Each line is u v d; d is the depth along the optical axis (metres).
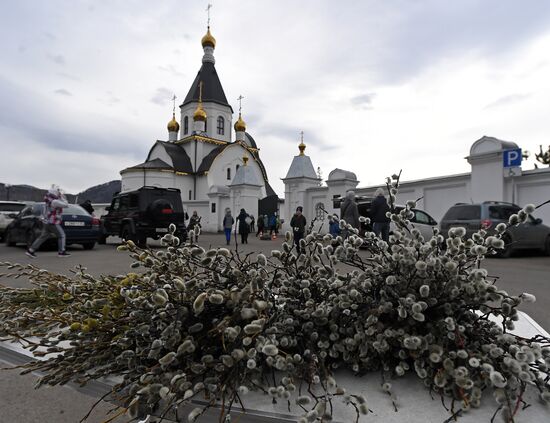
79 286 2.38
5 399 2.05
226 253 1.79
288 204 21.36
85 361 1.78
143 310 1.68
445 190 15.63
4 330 2.19
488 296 1.58
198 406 1.53
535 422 1.40
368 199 12.85
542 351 1.52
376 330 1.64
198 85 44.28
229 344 1.58
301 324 1.80
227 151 42.22
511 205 11.05
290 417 1.44
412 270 1.75
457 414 1.44
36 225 11.71
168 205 13.03
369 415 1.46
